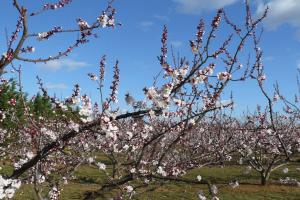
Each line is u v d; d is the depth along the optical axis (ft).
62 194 57.47
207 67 18.01
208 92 20.11
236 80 19.40
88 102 17.47
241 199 61.36
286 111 51.06
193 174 83.82
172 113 19.08
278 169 94.12
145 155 24.84
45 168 24.30
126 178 17.47
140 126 24.11
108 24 15.87
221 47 18.43
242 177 82.12
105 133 15.55
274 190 68.64
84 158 24.48
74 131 15.43
